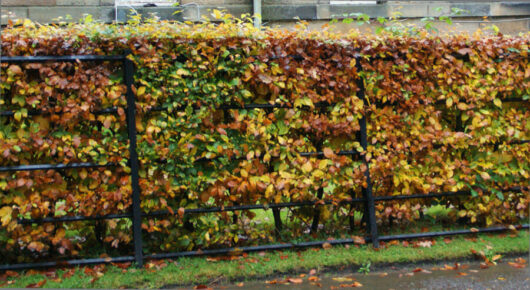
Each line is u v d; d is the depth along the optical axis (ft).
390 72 15.14
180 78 13.46
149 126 13.39
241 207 14.35
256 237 14.78
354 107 14.65
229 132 14.20
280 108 14.53
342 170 14.98
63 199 13.64
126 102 13.39
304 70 14.39
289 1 25.31
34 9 23.30
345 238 15.43
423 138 15.26
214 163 13.98
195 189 14.08
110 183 13.57
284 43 14.40
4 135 12.91
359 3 27.04
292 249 14.78
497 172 16.05
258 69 13.82
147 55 13.24
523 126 16.47
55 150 12.92
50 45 12.85
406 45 15.08
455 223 17.35
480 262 14.57
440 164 15.80
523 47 16.02
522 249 15.02
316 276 13.44
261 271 13.34
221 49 13.64
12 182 12.82
